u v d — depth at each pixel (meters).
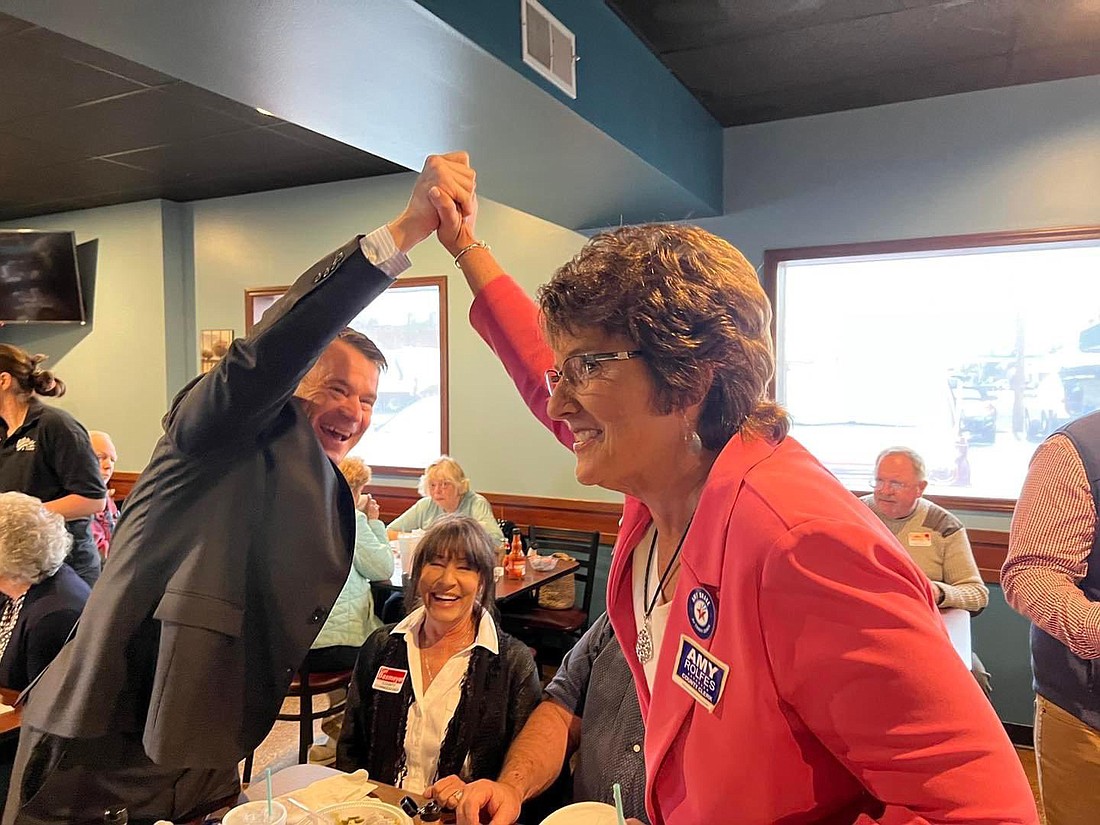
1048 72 3.07
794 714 0.67
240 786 1.35
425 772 1.69
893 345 3.70
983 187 3.31
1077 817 1.61
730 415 0.76
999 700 3.36
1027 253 3.44
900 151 3.43
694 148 3.32
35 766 1.11
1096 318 3.34
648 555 0.94
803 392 3.87
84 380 5.24
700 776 0.74
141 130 3.55
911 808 0.60
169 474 1.00
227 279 4.91
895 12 2.53
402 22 1.68
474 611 1.81
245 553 1.00
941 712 0.59
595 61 2.40
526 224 4.18
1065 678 1.61
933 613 0.65
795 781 0.68
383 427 4.82
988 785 0.58
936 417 3.65
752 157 3.69
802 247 3.63
